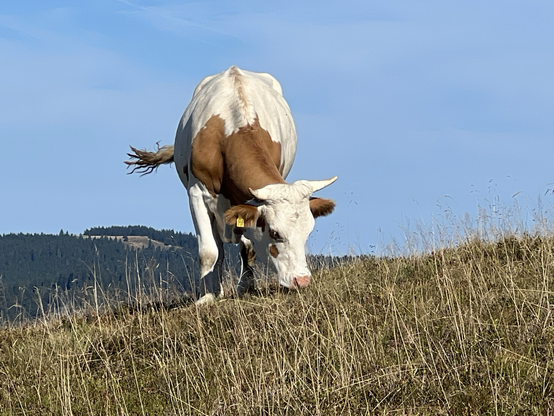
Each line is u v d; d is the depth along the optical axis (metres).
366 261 15.87
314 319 10.52
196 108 14.41
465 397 7.86
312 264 16.52
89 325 12.95
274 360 9.33
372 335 9.84
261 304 11.45
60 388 9.48
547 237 14.06
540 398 7.66
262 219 12.17
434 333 9.62
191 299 14.45
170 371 9.72
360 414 7.80
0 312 13.82
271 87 16.27
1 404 9.62
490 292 10.98
